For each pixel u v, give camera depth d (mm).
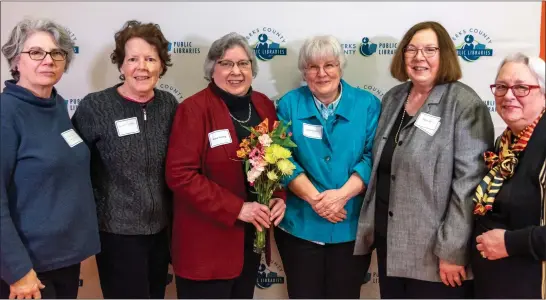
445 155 1687
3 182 1461
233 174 1777
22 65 1537
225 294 1830
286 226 1995
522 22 2330
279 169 1684
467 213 1638
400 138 1799
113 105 1761
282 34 2338
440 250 1672
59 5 2307
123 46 1734
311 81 1906
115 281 1830
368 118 1978
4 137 1461
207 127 1766
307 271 1971
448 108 1714
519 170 1518
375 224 1910
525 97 1480
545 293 1494
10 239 1462
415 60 1755
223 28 2334
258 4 2318
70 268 1705
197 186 1701
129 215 1765
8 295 1569
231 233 1791
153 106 1835
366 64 2359
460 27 2336
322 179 1921
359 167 1904
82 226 1653
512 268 1529
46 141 1545
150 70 1737
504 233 1507
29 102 1531
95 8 2311
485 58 2359
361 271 2021
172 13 2324
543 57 2344
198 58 2354
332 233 1947
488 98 2389
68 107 2385
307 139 1933
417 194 1729
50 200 1556
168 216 1939
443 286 1771
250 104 1912
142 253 1828
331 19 2330
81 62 2350
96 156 1777
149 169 1784
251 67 1847
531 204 1478
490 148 1685
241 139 1811
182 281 1851
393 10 2322
